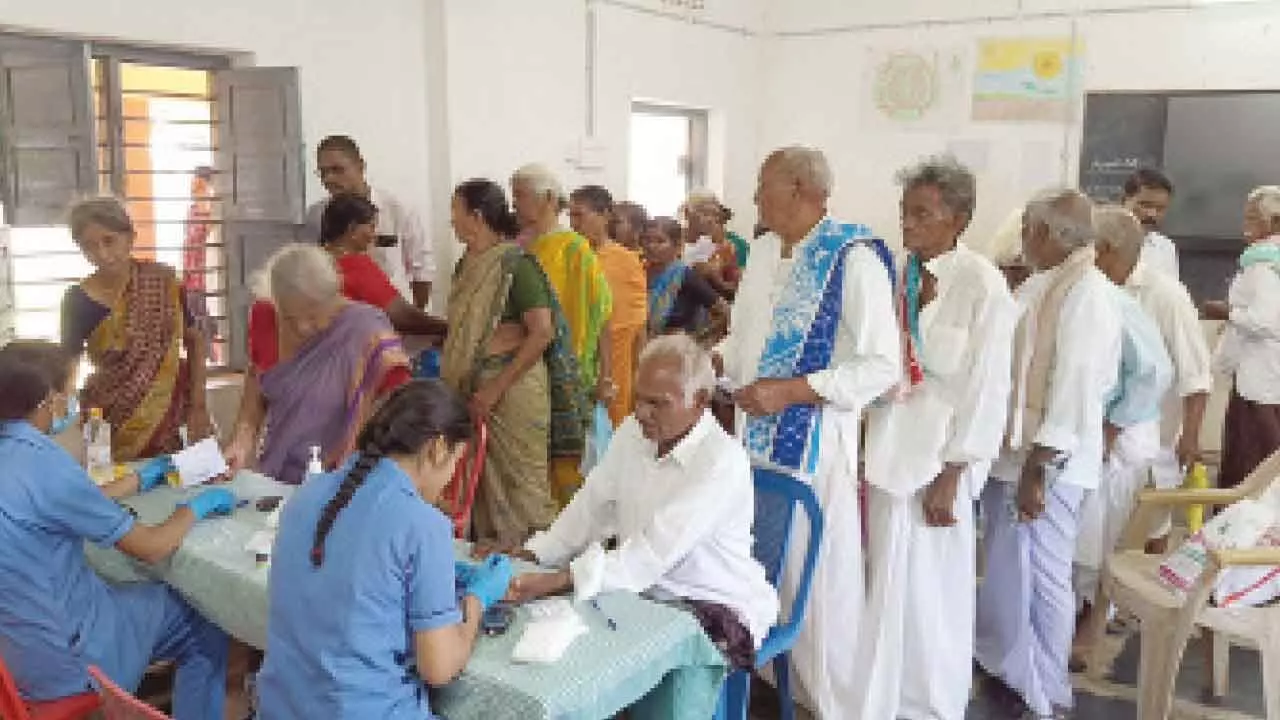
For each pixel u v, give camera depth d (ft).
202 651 7.62
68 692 6.66
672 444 6.88
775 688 9.57
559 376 11.12
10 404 6.52
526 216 12.26
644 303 14.05
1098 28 20.02
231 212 14.53
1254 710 9.73
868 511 8.67
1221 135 19.20
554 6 18.43
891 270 8.08
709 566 6.83
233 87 14.12
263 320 9.43
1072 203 8.94
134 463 9.13
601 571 6.39
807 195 8.03
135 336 9.70
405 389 5.59
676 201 23.40
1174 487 11.27
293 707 5.25
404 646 5.26
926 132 22.08
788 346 8.05
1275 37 18.49
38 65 12.25
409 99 16.53
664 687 6.28
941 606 8.87
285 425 8.77
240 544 7.07
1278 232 12.35
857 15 22.61
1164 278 11.19
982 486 9.08
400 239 15.72
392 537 5.13
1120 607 9.22
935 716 8.95
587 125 19.51
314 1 14.98
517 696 5.23
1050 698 9.66
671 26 21.20
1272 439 12.48
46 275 12.82
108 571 7.60
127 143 13.91
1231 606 8.21
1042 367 9.04
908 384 8.38
